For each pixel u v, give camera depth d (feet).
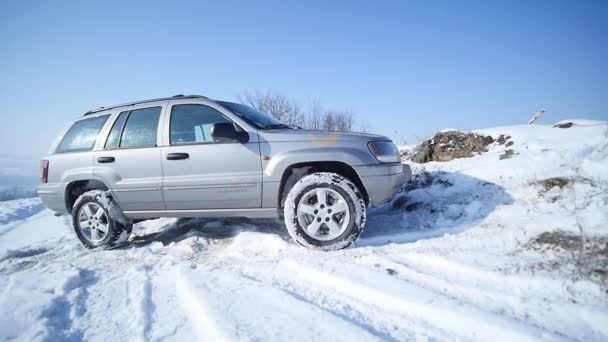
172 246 11.16
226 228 13.03
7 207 29.73
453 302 6.04
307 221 9.89
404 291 6.56
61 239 14.23
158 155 10.66
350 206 9.41
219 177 10.14
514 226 9.36
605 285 6.21
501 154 14.42
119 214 11.36
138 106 11.61
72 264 9.91
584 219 8.39
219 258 9.66
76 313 6.48
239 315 5.92
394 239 10.14
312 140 9.93
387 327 5.53
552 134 14.44
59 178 11.87
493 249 8.54
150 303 6.75
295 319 5.73
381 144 10.22
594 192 9.58
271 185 9.93
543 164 12.19
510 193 11.43
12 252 12.14
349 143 9.87
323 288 7.11
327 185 9.45
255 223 13.33
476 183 12.87
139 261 9.88
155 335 5.50
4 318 6.19
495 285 6.79
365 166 9.66
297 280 7.60
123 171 11.02
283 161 9.80
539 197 10.50
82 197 11.52
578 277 6.55
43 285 7.81
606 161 10.91
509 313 5.82
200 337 5.38
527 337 4.97
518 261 7.51
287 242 10.22
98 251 11.35
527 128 15.90
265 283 7.44
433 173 15.15
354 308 6.20
